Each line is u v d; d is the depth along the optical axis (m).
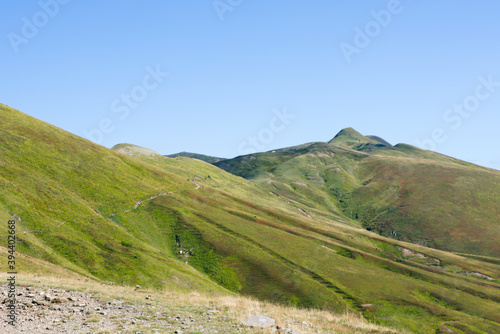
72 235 77.31
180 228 113.31
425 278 124.06
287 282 92.62
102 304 23.44
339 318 25.84
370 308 86.31
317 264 110.56
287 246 120.88
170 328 19.08
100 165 130.75
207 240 108.56
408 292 101.00
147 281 70.56
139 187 131.50
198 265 97.75
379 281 105.56
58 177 107.38
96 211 101.06
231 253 104.19
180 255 101.44
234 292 86.56
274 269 98.62
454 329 78.69
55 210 85.12
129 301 24.89
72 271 58.53
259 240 120.06
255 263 100.44
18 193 82.81
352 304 87.75
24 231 70.69
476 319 88.81
